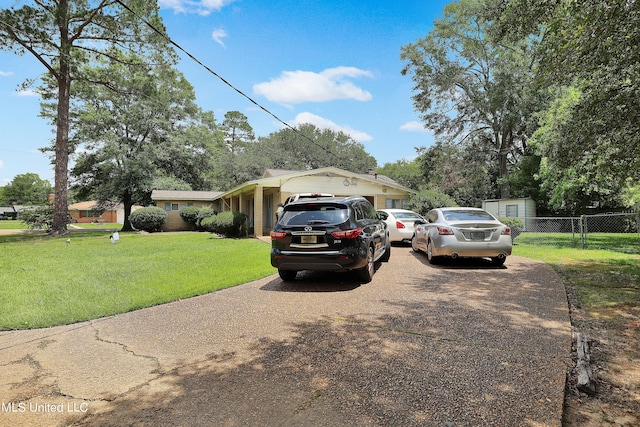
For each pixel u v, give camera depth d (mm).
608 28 4828
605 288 5801
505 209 26438
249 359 3318
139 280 7102
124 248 13445
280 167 51188
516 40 7113
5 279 7258
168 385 2861
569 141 6949
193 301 5508
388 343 3590
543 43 6258
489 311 4578
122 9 19312
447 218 8164
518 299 5129
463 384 2729
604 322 4188
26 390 2828
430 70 28906
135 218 25547
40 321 4578
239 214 18359
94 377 3029
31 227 30000
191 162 35125
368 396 2598
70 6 20328
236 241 15914
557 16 5816
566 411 2443
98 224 49844
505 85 24422
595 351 3398
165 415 2430
